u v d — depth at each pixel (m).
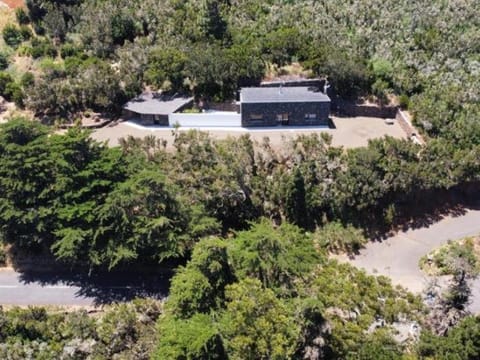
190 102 58.00
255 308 29.39
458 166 46.78
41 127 43.78
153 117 56.41
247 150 46.56
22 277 41.47
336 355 29.45
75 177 39.62
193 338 28.48
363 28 64.12
